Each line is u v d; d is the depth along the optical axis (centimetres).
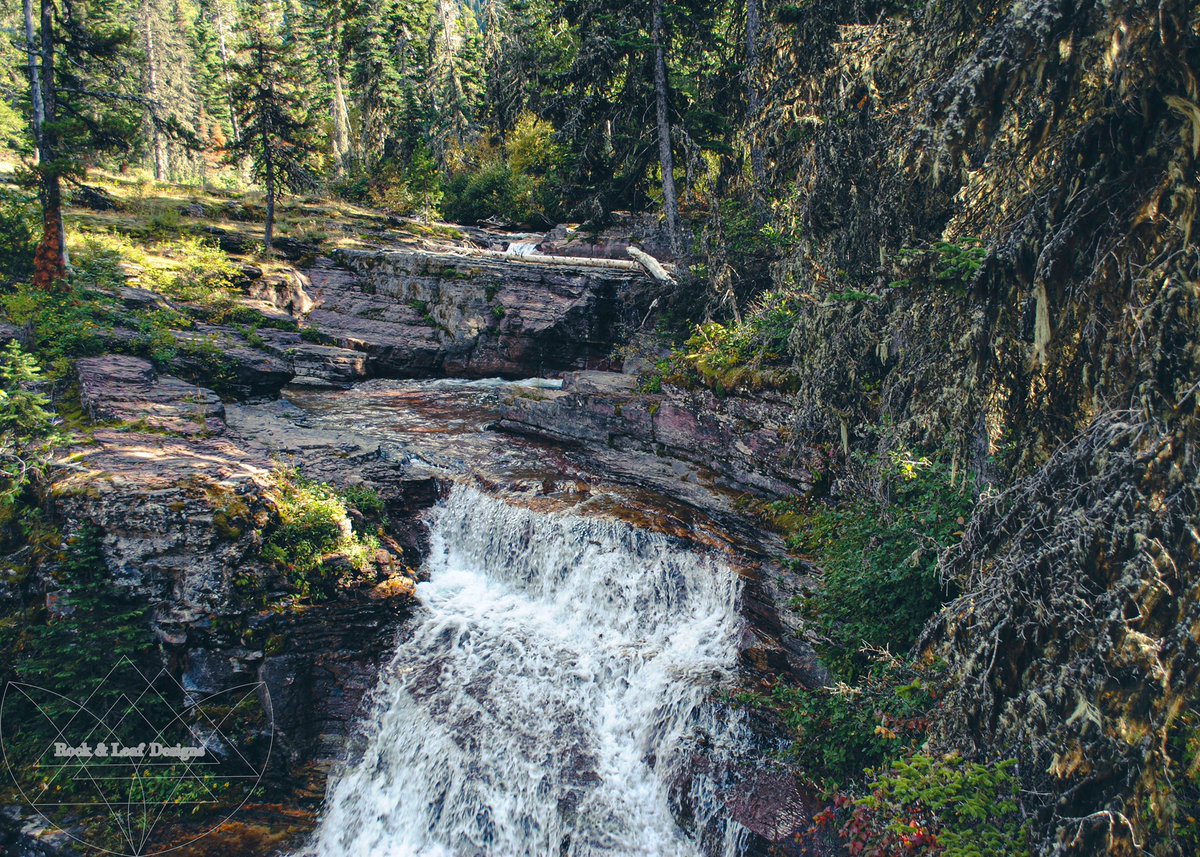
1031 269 618
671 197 2289
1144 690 531
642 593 1302
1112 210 577
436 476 1619
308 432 1825
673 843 984
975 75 587
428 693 1180
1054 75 570
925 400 805
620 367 2747
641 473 1698
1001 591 632
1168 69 531
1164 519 525
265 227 3456
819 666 1107
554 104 2359
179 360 1966
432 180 4600
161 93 5881
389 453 1719
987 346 654
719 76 2295
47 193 2191
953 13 822
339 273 3169
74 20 2209
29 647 1073
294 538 1238
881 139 1105
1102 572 565
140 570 1110
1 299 2033
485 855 1050
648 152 2419
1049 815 595
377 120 5197
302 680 1156
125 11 5434
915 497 1049
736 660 1138
